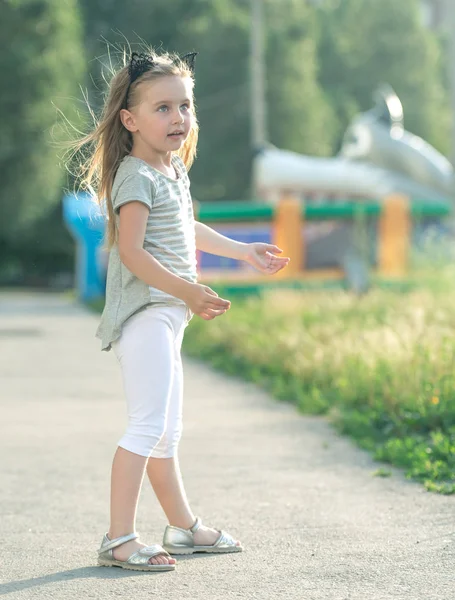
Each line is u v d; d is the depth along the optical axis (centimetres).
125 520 513
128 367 514
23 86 3859
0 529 600
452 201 3075
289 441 893
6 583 486
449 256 2462
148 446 512
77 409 1109
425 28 6700
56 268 5662
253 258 556
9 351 1761
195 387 1289
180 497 538
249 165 5481
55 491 704
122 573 501
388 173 3108
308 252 2481
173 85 518
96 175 538
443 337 1017
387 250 2481
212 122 5497
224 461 802
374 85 6488
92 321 2505
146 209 508
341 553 528
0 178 3928
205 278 2430
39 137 3878
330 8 6756
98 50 5512
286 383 1259
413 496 666
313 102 5622
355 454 827
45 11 3897
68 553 544
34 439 918
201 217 2502
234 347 1602
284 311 1820
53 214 5381
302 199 3209
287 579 482
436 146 6431
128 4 5816
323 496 671
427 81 6506
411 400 909
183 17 5812
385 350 1116
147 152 525
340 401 1050
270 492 687
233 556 528
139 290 511
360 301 1867
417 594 455
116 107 524
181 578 489
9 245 5522
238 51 5497
